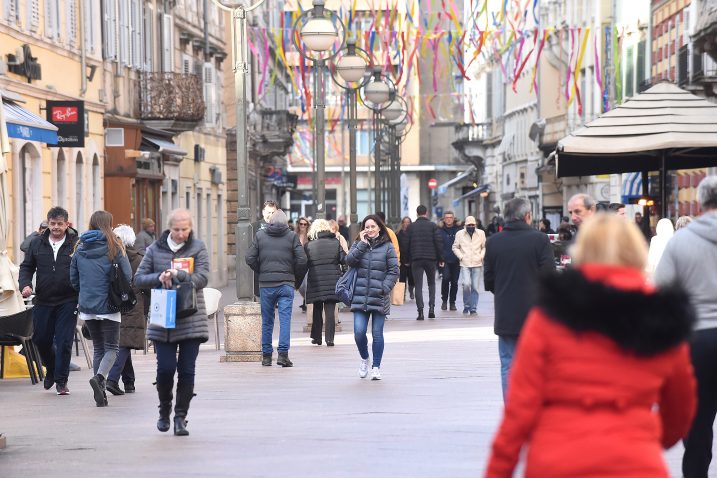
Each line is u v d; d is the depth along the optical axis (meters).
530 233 21.73
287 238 35.59
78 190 59.41
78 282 28.22
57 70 56.56
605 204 42.16
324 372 33.94
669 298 9.95
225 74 104.62
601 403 9.96
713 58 74.12
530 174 157.38
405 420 24.67
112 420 25.44
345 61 60.78
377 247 32.06
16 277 32.72
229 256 101.94
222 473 19.41
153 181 73.44
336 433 23.14
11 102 46.66
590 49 126.69
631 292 9.88
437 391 29.30
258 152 119.19
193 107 71.44
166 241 23.30
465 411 25.88
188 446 21.98
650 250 25.81
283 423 24.47
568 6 136.75
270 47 133.38
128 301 28.05
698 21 72.88
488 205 190.25
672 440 10.98
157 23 77.25
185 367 23.28
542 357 10.11
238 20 38.19
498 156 184.25
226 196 102.38
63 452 21.66
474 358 37.12
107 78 64.69
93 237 28.00
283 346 35.69
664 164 37.69
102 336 28.47
